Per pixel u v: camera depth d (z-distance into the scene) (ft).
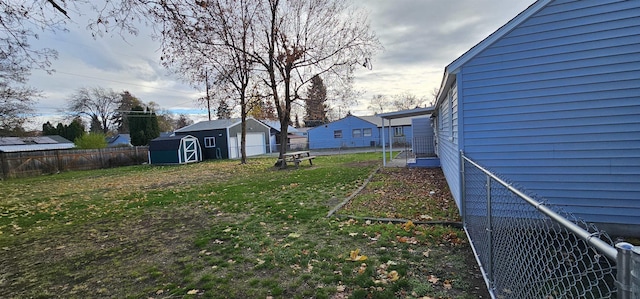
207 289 9.31
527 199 5.57
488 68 14.62
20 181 47.98
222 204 21.54
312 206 19.38
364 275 9.59
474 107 14.98
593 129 13.17
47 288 10.09
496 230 9.55
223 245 13.15
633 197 12.73
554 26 13.37
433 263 10.33
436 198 20.21
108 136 146.72
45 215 21.47
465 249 11.51
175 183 35.96
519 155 14.35
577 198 13.56
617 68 12.64
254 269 10.53
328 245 12.39
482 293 8.40
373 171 35.91
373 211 17.38
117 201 25.46
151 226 17.04
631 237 12.78
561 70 13.46
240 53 39.19
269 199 22.34
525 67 13.98
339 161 53.98
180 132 91.15
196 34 14.34
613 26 12.57
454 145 18.52
